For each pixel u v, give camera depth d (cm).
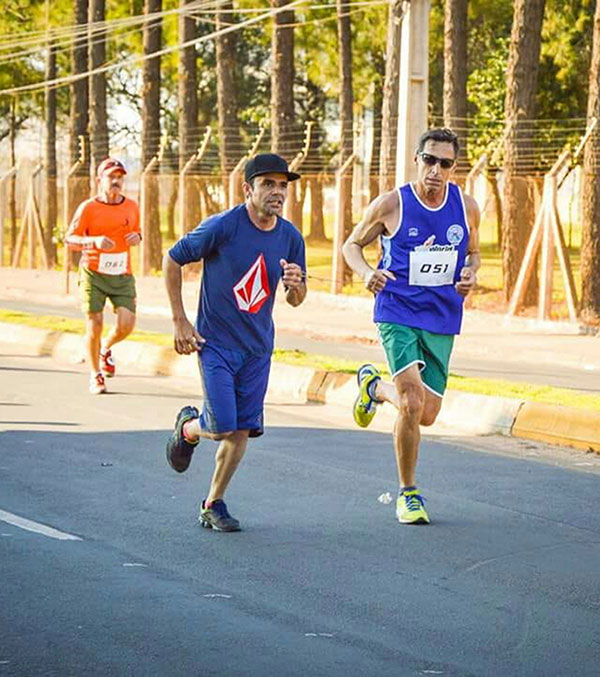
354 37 9588
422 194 1728
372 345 4147
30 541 1619
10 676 1154
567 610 1379
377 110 10344
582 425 2303
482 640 1277
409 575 1501
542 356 3944
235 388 1683
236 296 1659
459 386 2677
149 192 7275
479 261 1783
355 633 1291
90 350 2820
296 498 1884
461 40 6378
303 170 7162
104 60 8594
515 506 1859
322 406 2744
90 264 2778
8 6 10338
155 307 5491
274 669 1183
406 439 1731
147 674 1163
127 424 2455
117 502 1836
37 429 2388
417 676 1173
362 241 1753
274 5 7256
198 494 1897
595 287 4919
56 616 1324
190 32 8075
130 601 1380
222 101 7981
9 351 3591
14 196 8388
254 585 1450
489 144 7231
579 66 7625
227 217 1652
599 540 1678
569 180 7331
